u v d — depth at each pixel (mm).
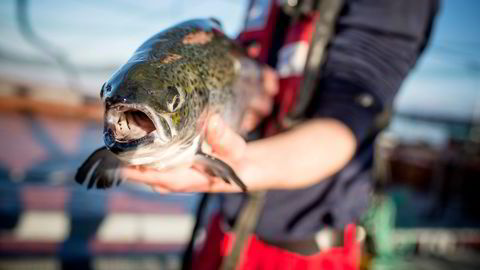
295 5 1704
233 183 1059
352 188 1781
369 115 1292
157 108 983
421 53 1693
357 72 1364
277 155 1159
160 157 1008
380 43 1412
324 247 1829
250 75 1636
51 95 11383
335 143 1206
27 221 4016
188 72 1165
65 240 3992
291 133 1263
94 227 4199
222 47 1438
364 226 2361
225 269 1630
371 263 2445
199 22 1414
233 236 1657
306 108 1487
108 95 967
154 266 3820
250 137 1728
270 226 1834
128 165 1087
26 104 10977
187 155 1111
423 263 4582
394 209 5523
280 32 1907
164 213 4734
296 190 1768
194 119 1148
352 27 1472
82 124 11328
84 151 8320
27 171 5969
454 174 7512
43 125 10297
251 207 1639
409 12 1434
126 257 3924
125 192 5480
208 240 2211
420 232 4973
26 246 3787
